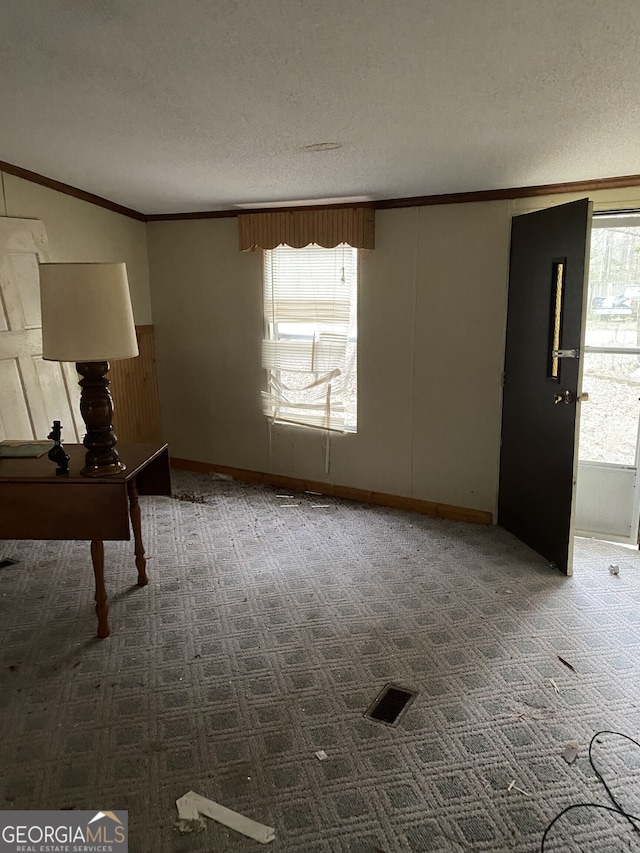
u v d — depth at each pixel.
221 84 2.38
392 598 3.00
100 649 2.60
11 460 2.82
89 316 2.44
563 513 3.16
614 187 3.18
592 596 2.99
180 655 2.56
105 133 2.97
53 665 2.49
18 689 2.35
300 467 4.55
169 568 3.33
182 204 4.30
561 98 2.29
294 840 1.71
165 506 4.25
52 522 2.58
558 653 2.54
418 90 2.30
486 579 3.17
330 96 2.41
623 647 2.58
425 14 1.82
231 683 2.38
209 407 4.85
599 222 3.38
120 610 2.90
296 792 1.87
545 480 3.29
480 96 2.31
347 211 3.80
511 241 3.47
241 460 4.81
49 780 1.92
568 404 3.03
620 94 2.22
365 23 1.89
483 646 2.60
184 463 5.07
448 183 3.41
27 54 2.20
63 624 2.79
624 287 3.41
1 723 2.17
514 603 2.94
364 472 4.28
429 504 4.05
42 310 2.50
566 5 1.72
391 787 1.89
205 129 2.86
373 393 4.11
